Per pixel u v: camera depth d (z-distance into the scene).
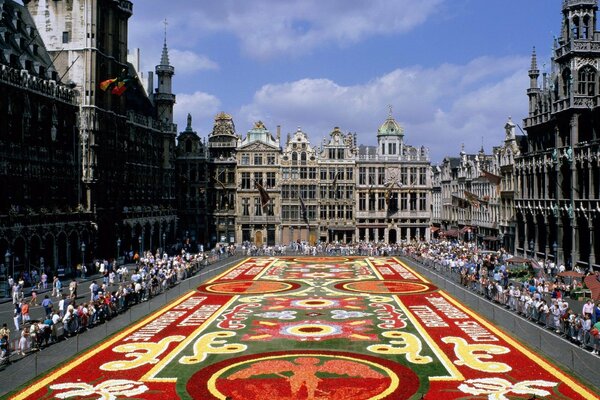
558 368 29.20
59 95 71.31
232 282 61.03
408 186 115.06
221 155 114.25
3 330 31.58
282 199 113.88
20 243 61.62
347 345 34.03
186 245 105.50
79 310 38.56
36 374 28.58
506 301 46.59
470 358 31.08
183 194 113.50
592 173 61.81
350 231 114.94
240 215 113.75
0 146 59.56
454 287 57.06
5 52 64.62
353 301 49.06
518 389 26.05
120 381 27.48
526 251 79.88
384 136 115.44
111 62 83.06
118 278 65.12
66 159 72.75
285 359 31.02
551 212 71.19
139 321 41.34
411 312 44.06
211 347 33.72
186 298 51.22
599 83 65.38
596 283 36.94
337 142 114.81
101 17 81.12
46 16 78.31
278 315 43.12
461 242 103.06
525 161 80.62
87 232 74.50
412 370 28.94
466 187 110.56
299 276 65.81
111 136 82.06
